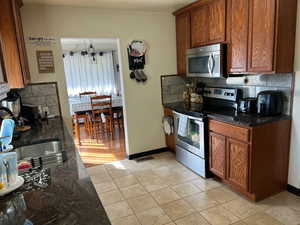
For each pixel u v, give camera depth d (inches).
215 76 108.7
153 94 144.4
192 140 119.0
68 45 242.8
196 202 94.3
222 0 101.6
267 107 92.0
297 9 84.0
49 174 47.7
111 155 153.3
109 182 115.0
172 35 143.2
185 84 152.6
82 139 194.2
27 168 51.3
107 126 209.3
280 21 80.7
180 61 141.8
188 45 130.5
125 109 138.3
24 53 100.1
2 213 34.3
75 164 53.2
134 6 122.1
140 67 137.4
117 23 127.8
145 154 148.9
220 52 104.1
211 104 131.5
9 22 81.5
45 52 114.5
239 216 84.3
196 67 123.8
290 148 95.3
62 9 115.0
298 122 90.5
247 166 88.4
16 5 91.0
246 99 101.5
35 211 34.3
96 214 32.9
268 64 84.9
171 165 132.0
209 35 112.9
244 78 110.0
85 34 121.6
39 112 111.1
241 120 88.1
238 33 96.1
